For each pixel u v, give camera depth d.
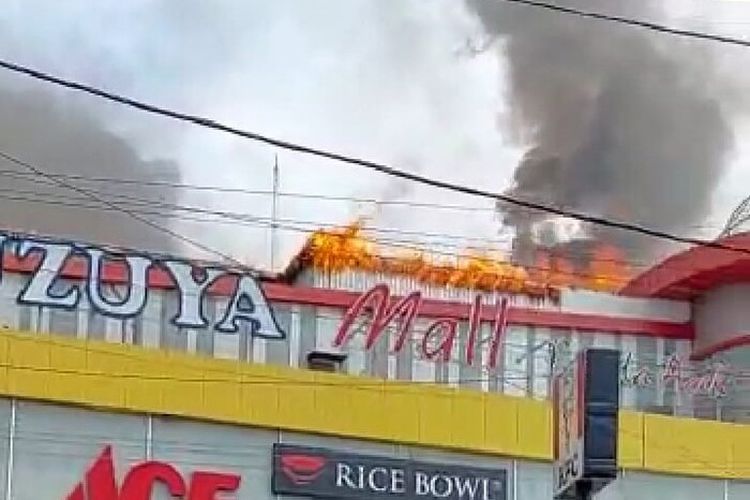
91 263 35.47
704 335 43.84
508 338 42.66
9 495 29.92
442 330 40.25
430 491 33.31
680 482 35.62
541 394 42.09
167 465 31.31
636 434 35.44
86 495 30.55
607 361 22.19
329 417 32.81
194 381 31.88
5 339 30.50
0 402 30.20
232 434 32.03
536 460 34.25
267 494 32.03
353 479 32.78
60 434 30.58
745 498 36.03
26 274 37.03
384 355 39.72
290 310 41.28
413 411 33.56
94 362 31.09
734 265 42.25
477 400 34.12
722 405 42.19
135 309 35.56
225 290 36.69
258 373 32.44
